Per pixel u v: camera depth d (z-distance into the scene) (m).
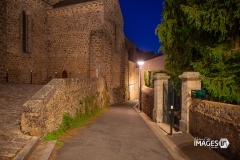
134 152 4.91
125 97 24.30
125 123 8.78
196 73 6.42
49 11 18.17
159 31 8.42
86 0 18.66
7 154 3.69
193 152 4.86
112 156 4.55
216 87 5.50
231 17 5.47
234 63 5.52
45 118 5.33
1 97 7.48
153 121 9.65
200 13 5.67
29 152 3.93
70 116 7.34
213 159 4.35
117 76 21.70
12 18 14.20
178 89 7.76
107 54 17.69
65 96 7.05
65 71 17.95
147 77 16.45
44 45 17.98
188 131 6.43
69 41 17.89
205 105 5.38
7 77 12.64
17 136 4.58
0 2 11.95
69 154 4.50
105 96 16.23
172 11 8.06
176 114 8.50
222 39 5.91
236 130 3.98
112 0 19.42
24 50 15.88
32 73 16.38
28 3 15.77
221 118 4.55
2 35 12.07
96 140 5.76
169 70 8.91
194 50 7.53
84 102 9.73
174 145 5.48
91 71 17.12
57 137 5.70
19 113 6.00
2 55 12.09
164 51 8.78
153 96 10.73
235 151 4.00
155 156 4.70
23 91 8.64
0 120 5.34
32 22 16.38
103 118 10.09
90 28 17.30
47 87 5.98
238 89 5.41
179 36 7.96
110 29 18.95
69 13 17.84
